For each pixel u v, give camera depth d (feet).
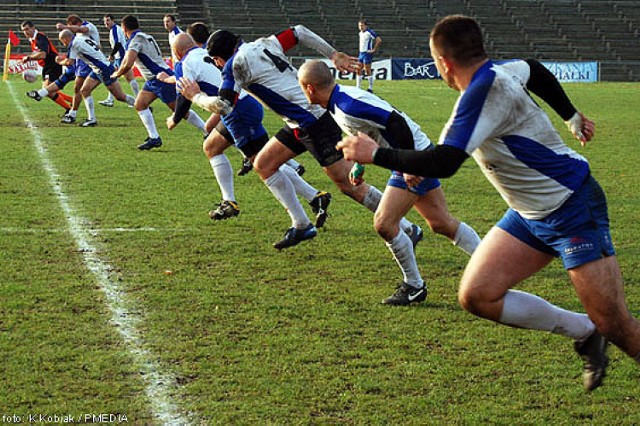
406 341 25.81
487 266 20.77
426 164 18.57
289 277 32.42
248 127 40.57
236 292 30.25
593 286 19.72
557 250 20.25
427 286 31.71
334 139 35.06
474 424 20.35
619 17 204.54
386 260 35.19
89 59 77.20
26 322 26.53
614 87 154.81
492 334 26.63
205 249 36.17
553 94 21.88
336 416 20.62
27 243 36.22
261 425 20.03
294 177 39.55
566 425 20.44
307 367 23.57
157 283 31.04
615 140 76.54
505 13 201.98
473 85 18.80
